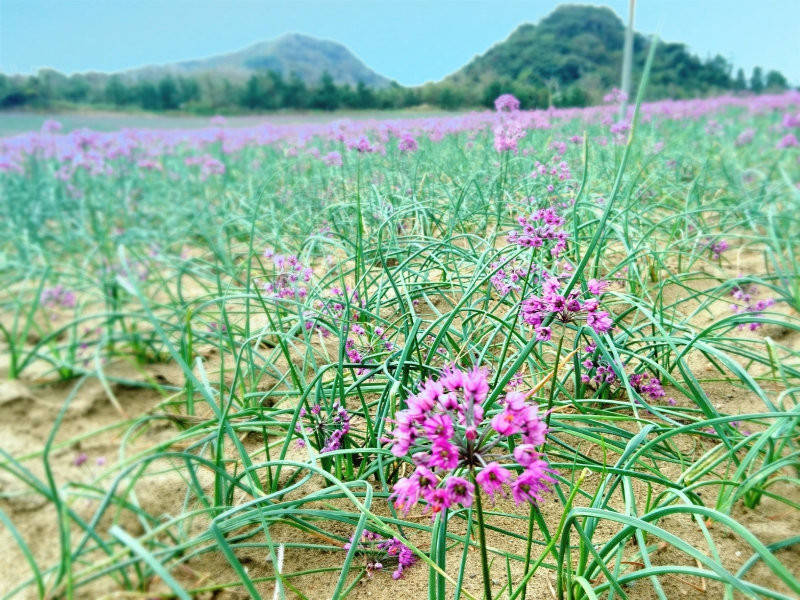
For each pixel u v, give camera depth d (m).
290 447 2.24
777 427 1.71
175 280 4.28
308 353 2.49
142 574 1.52
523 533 1.79
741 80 35.69
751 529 1.76
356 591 1.61
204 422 2.14
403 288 3.12
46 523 1.80
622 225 3.74
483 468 1.13
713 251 3.92
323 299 2.69
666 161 6.23
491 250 3.15
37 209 5.64
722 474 1.98
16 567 1.63
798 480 1.78
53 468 2.07
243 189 6.56
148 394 2.64
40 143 7.33
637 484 1.96
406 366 2.07
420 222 4.21
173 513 1.85
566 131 8.94
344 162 5.41
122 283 1.57
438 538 1.34
